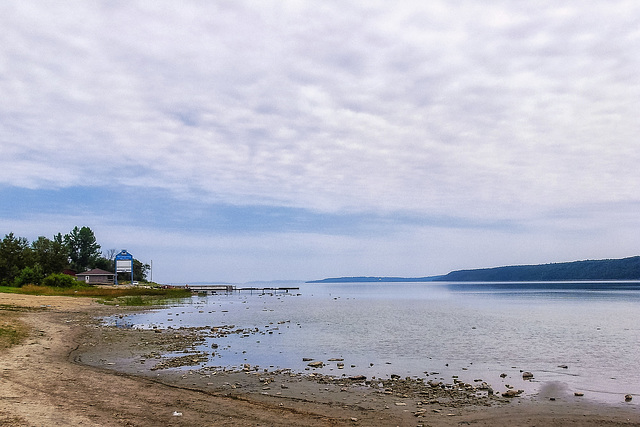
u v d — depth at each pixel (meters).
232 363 23.20
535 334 37.41
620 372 22.12
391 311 65.62
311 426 12.77
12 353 21.56
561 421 14.04
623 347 30.31
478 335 36.56
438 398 16.77
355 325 43.97
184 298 101.25
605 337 35.75
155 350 26.48
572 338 34.97
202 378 19.20
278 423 12.90
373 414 14.45
